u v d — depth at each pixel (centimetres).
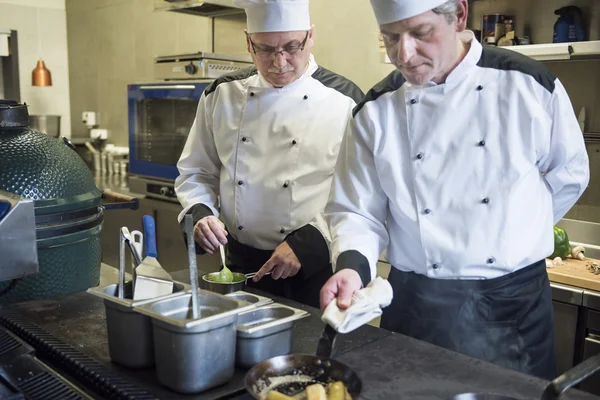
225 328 101
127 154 470
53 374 105
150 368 111
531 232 141
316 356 102
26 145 151
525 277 144
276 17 167
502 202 137
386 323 157
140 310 102
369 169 148
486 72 137
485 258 138
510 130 135
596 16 244
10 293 147
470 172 138
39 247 146
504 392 101
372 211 148
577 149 143
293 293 188
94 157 503
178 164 208
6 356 111
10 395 97
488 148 136
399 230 150
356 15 320
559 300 221
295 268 170
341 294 114
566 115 139
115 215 402
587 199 261
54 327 130
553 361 153
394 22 123
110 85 494
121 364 111
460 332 144
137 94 372
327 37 337
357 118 149
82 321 134
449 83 137
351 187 149
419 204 142
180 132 348
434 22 122
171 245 362
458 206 139
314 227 174
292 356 103
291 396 95
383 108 145
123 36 473
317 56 344
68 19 530
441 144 139
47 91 529
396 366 112
